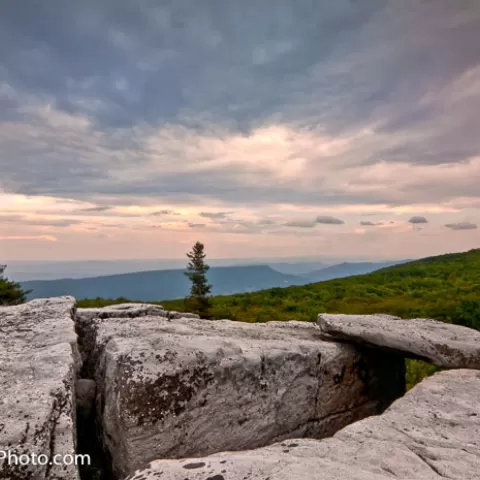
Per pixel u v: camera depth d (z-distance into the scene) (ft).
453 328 30.91
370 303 91.86
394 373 33.37
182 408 20.13
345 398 28.22
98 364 24.82
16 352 20.92
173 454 19.70
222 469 13.23
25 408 15.47
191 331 27.30
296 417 24.80
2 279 80.12
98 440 22.40
